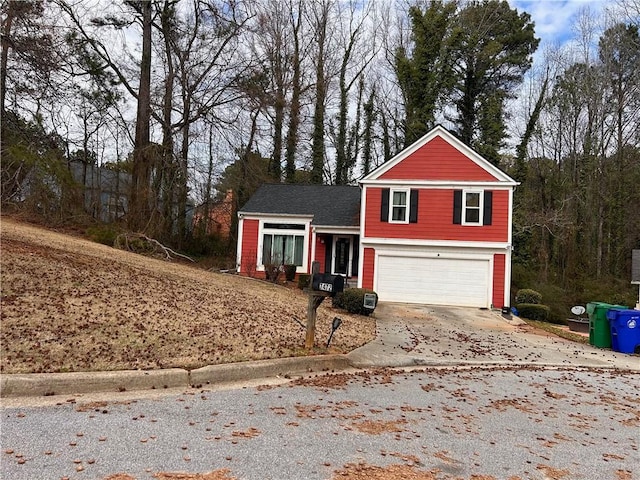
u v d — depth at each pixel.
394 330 12.96
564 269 29.62
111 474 3.40
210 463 3.71
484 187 19.41
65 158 23.84
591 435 5.44
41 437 3.98
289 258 23.12
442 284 19.41
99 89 22.69
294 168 32.50
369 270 19.94
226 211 31.22
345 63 35.44
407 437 4.74
